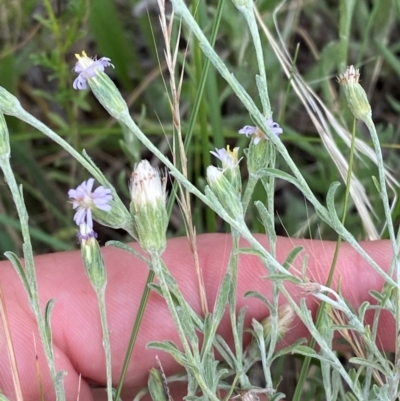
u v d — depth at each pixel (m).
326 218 0.10
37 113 0.25
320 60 0.21
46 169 0.24
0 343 0.14
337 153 0.16
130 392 0.17
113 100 0.09
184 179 0.09
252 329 0.14
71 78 0.22
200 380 0.10
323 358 0.11
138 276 0.16
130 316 0.16
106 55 0.23
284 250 0.16
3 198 0.23
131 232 0.10
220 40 0.23
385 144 0.20
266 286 0.15
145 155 0.23
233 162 0.11
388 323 0.15
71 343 0.16
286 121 0.24
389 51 0.21
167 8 0.23
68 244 0.21
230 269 0.11
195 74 0.19
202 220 0.22
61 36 0.21
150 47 0.23
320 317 0.12
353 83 0.10
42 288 0.16
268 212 0.11
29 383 0.15
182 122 0.21
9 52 0.21
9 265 0.16
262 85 0.10
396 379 0.11
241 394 0.12
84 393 0.16
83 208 0.09
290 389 0.19
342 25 0.19
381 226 0.20
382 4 0.21
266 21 0.21
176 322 0.10
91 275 0.10
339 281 0.13
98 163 0.24
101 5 0.22
